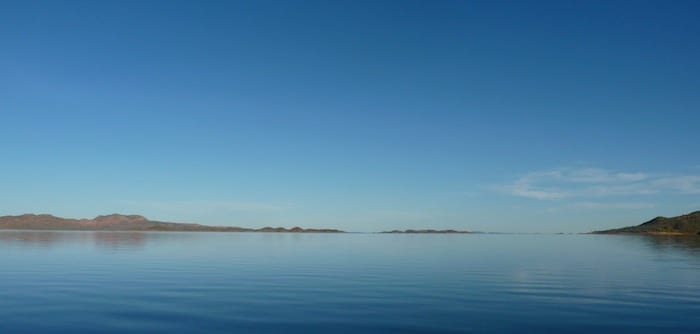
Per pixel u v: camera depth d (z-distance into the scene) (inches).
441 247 3312.0
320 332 656.4
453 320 733.9
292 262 1815.9
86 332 651.5
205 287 1072.2
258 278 1253.1
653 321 732.7
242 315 760.3
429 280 1234.0
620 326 698.2
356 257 2145.7
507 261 1908.2
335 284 1141.1
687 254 2397.9
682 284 1163.3
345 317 750.5
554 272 1459.2
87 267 1521.9
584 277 1316.4
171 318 736.3
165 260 1843.0
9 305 837.8
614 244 3902.6
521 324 708.7
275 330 665.0
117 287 1061.1
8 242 3339.1
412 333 655.1
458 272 1448.1
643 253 2512.3
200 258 1980.8
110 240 4010.8
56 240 3814.0
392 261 1902.1
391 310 807.7
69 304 848.3
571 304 876.0
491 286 1119.0
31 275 1283.2
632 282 1201.4
